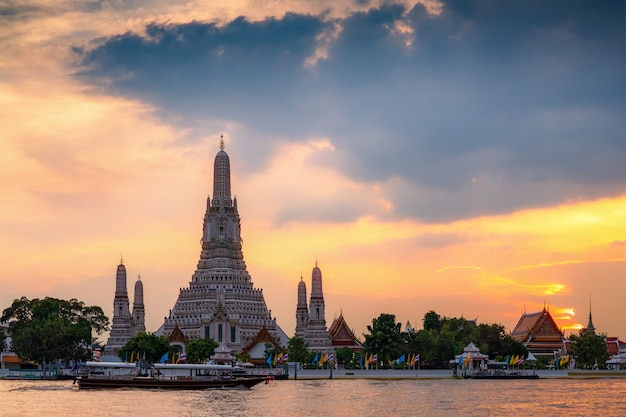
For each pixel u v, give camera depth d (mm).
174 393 174750
